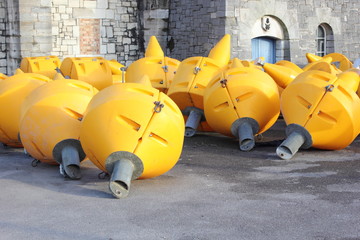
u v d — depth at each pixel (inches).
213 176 292.0
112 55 836.6
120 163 255.3
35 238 204.2
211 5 767.1
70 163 280.1
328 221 221.3
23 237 205.2
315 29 850.8
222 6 748.0
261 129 369.1
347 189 266.1
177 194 257.6
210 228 213.9
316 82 335.3
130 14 845.2
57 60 518.6
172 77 444.1
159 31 840.3
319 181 280.8
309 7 840.9
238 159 334.0
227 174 296.4
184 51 823.7
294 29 820.6
